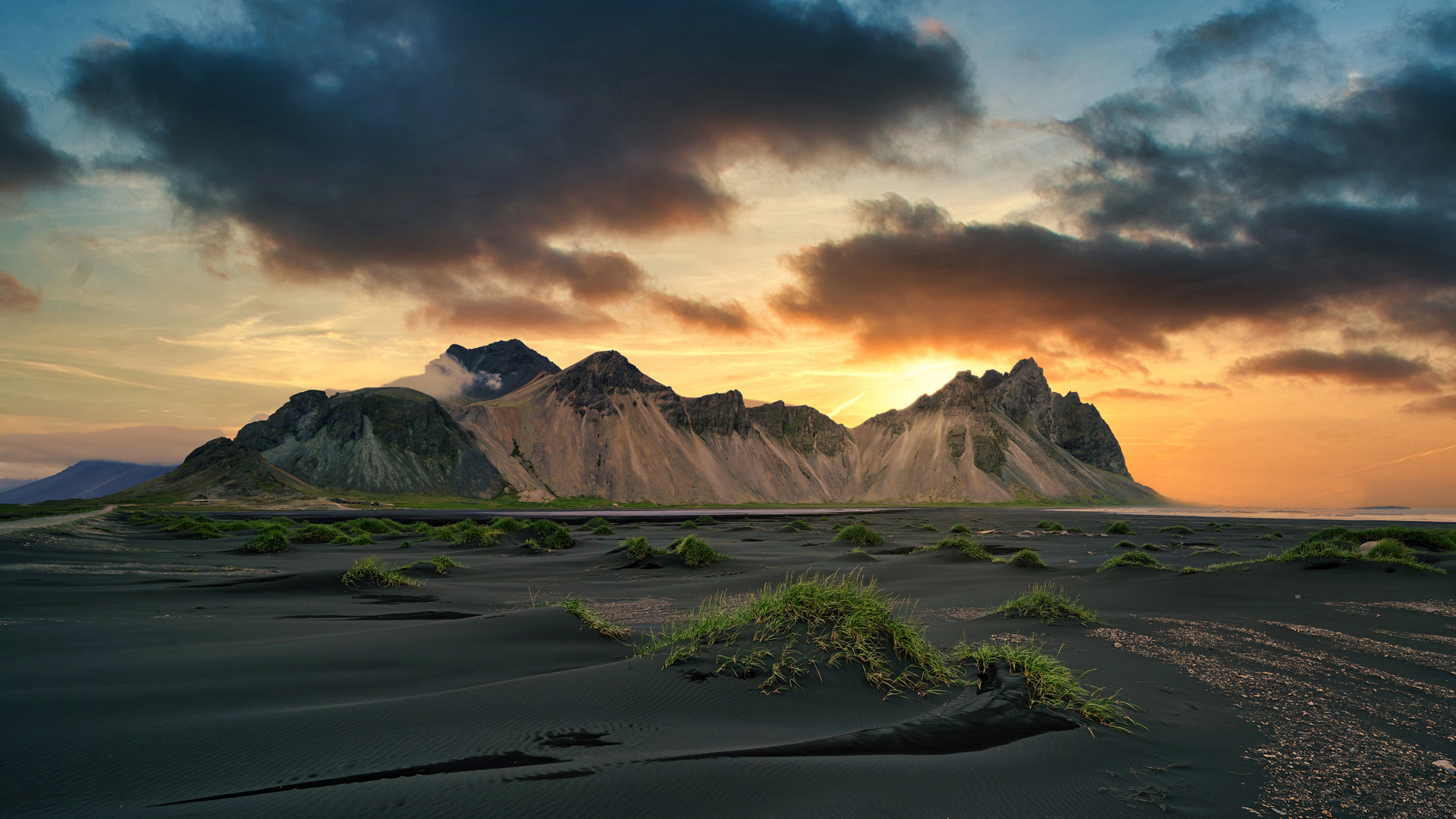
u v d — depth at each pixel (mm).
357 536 44906
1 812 4727
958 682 9133
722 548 43656
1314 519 140875
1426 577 20500
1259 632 14156
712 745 6512
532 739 6602
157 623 13867
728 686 8266
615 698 7887
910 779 5840
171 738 6383
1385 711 8664
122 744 6188
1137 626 15125
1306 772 6500
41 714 6996
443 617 16484
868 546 44719
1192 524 91312
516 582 25219
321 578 21000
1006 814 5246
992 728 7438
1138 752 6914
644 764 5805
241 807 4871
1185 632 14227
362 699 8234
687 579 26359
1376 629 14383
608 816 4867
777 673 8523
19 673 8812
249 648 11000
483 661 10609
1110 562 25250
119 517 73250
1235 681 10164
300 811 4809
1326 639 13430
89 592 18359
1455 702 9086
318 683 8859
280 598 19016
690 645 9523
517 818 4781
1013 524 89500
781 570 28281
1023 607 16484
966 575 25562
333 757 5992
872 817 5023
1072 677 10109
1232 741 7383
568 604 13977
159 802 4969
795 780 5684
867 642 9414
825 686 8398
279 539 34156
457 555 36406
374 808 4891
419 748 6270
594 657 11203
